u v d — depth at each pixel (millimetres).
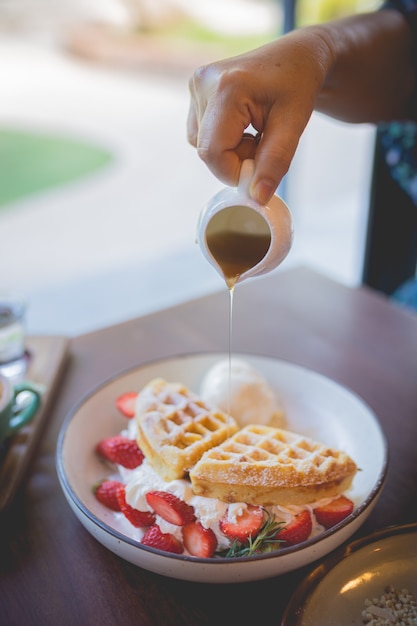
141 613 421
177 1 3660
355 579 416
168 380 595
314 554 417
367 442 513
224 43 3557
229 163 436
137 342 701
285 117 441
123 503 470
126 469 512
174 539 449
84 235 2133
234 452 482
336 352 684
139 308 1632
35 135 3111
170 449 478
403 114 770
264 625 413
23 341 677
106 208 2373
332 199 2279
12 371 629
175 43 3770
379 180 1191
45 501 501
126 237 2117
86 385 633
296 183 2297
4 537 473
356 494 478
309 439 512
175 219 2270
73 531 477
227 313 757
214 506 452
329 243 1938
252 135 455
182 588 436
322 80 481
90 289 1734
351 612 401
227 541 444
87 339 708
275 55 461
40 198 2475
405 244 1251
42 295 1696
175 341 702
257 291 805
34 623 416
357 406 539
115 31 3916
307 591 403
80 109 3453
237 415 556
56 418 587
